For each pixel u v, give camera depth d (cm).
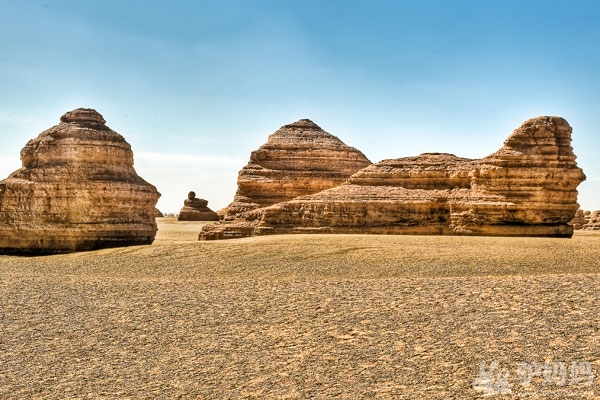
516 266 2867
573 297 2011
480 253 3206
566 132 4347
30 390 1551
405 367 1573
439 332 1789
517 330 1753
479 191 4316
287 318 2012
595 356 1548
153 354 1761
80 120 4141
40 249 3922
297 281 2555
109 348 1822
